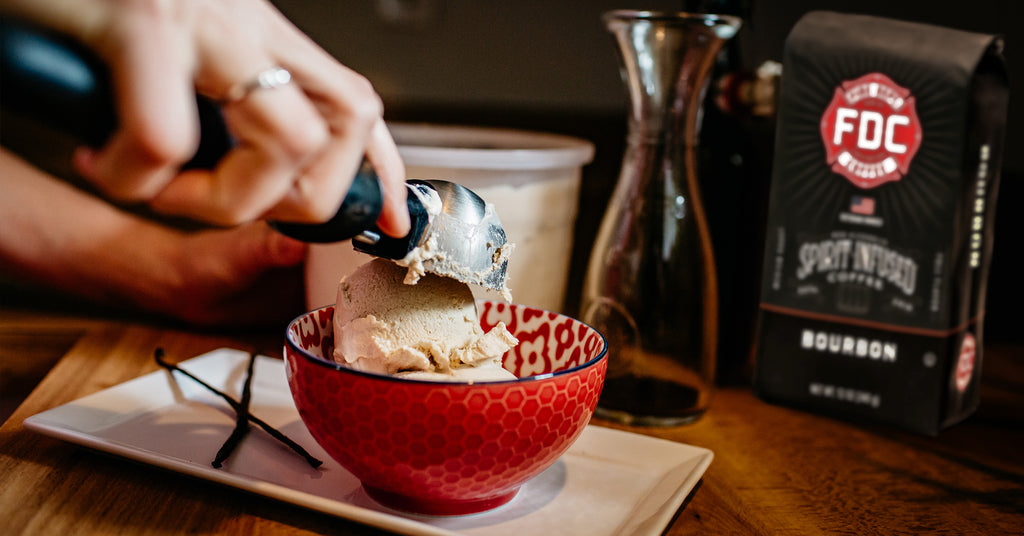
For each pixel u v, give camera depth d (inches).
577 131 48.4
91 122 11.9
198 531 18.1
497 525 18.7
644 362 27.1
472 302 20.7
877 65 25.6
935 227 25.4
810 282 27.6
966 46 24.8
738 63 30.3
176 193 14.0
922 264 25.8
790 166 27.4
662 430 26.3
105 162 12.4
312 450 22.0
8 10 11.4
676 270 27.0
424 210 18.1
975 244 26.3
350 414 17.2
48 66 11.2
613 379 27.0
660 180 27.0
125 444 20.6
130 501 19.1
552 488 20.7
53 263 34.9
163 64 11.9
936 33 25.6
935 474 23.9
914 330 26.1
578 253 44.9
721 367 32.2
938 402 26.0
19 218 35.0
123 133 12.0
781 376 28.5
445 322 19.9
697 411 26.9
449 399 16.7
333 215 15.3
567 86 49.8
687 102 26.5
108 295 35.1
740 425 27.0
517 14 49.2
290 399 25.5
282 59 13.8
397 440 17.0
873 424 27.7
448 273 18.8
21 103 11.4
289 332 19.5
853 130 26.2
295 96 13.3
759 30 33.9
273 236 32.4
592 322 27.7
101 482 19.9
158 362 26.6
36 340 32.2
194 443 21.8
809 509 21.2
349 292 20.1
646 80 26.2
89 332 32.4
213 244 33.0
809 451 25.2
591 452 22.8
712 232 31.5
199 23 12.6
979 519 21.1
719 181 31.2
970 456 25.3
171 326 34.6
